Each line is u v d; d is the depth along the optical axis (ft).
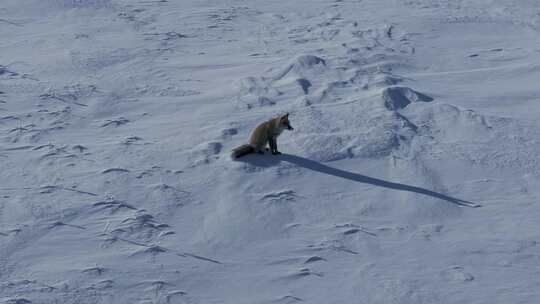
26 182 28.73
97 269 22.74
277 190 28.09
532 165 30.63
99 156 31.27
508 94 39.83
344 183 28.78
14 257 23.36
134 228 25.34
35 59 48.57
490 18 63.21
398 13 64.95
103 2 67.10
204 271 22.97
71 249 23.95
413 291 21.76
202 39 55.06
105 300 21.25
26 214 26.08
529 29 58.90
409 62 47.73
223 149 31.60
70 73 45.11
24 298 21.06
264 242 24.77
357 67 45.06
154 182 28.68
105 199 27.30
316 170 29.73
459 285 22.08
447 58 49.24
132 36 55.52
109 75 44.73
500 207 27.14
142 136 33.68
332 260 23.61
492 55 49.96
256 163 30.12
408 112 36.01
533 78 43.34
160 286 22.02
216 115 36.17
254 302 21.31
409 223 26.03
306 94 39.11
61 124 35.70
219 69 45.91
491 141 32.89
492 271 22.86
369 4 69.51
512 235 25.04
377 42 53.06
